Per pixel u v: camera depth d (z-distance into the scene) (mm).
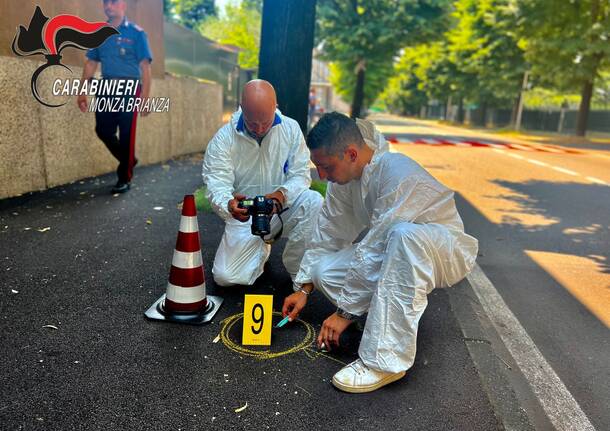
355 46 21891
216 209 2910
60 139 5578
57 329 2521
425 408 2051
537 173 9188
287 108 5473
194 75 12359
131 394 2041
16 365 2195
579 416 2172
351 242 2660
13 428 1818
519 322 3100
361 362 2199
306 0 5262
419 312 2131
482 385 2236
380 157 2273
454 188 7379
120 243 3848
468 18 27844
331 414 1981
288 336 2582
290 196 2941
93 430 1830
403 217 2199
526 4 19328
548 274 3953
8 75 4684
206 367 2258
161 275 3260
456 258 2297
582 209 6195
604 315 3242
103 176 6383
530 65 25203
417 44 22391
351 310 2311
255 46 25719
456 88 35094
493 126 36188
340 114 2285
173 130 8641
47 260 3432
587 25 18688
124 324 2604
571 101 30875
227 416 1939
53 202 4945
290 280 3322
